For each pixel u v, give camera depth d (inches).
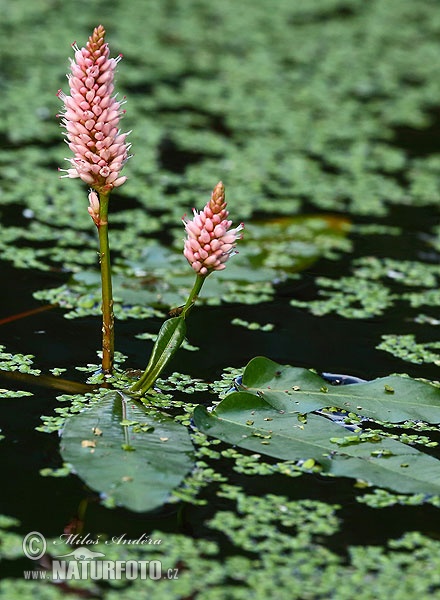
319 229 259.9
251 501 144.4
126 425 155.3
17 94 338.6
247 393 163.8
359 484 150.5
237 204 272.8
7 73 357.4
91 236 245.6
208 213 154.2
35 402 166.9
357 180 299.3
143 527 137.5
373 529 139.9
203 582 127.3
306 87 380.2
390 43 444.1
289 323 210.8
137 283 220.1
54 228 248.2
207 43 418.3
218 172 294.7
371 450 155.0
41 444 154.5
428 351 201.5
